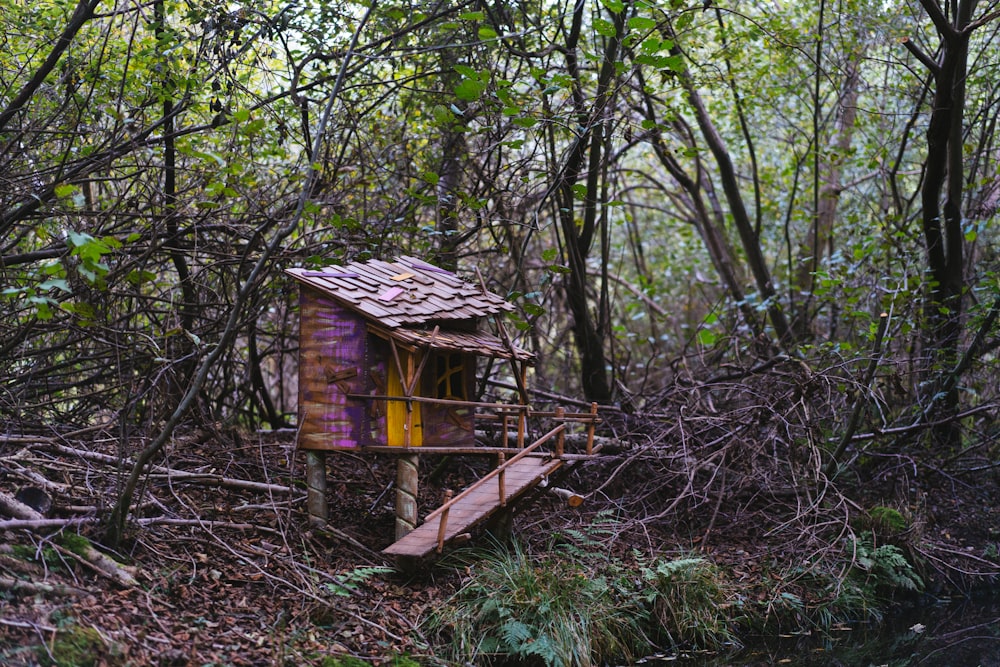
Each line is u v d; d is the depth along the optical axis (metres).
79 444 6.39
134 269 6.25
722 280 13.65
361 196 8.72
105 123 7.46
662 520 7.96
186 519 5.84
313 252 7.65
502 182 9.48
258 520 6.21
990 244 10.82
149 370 6.23
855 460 9.22
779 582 7.14
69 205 6.52
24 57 7.18
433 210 9.77
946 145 9.50
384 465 8.01
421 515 7.18
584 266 9.77
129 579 4.97
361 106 8.86
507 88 6.75
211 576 5.32
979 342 9.17
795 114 13.59
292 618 5.11
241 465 7.12
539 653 5.23
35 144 6.56
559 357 12.47
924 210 9.84
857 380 8.48
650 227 17.83
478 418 7.06
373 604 5.48
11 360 6.57
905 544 7.91
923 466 9.41
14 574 4.62
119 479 5.34
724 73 11.16
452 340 5.93
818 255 13.49
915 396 9.67
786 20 10.98
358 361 5.85
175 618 4.83
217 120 6.31
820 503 8.23
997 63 10.26
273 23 7.02
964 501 9.17
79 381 7.14
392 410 5.94
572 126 8.47
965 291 9.48
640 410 9.26
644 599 6.36
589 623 5.73
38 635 4.27
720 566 7.22
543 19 9.52
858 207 13.34
